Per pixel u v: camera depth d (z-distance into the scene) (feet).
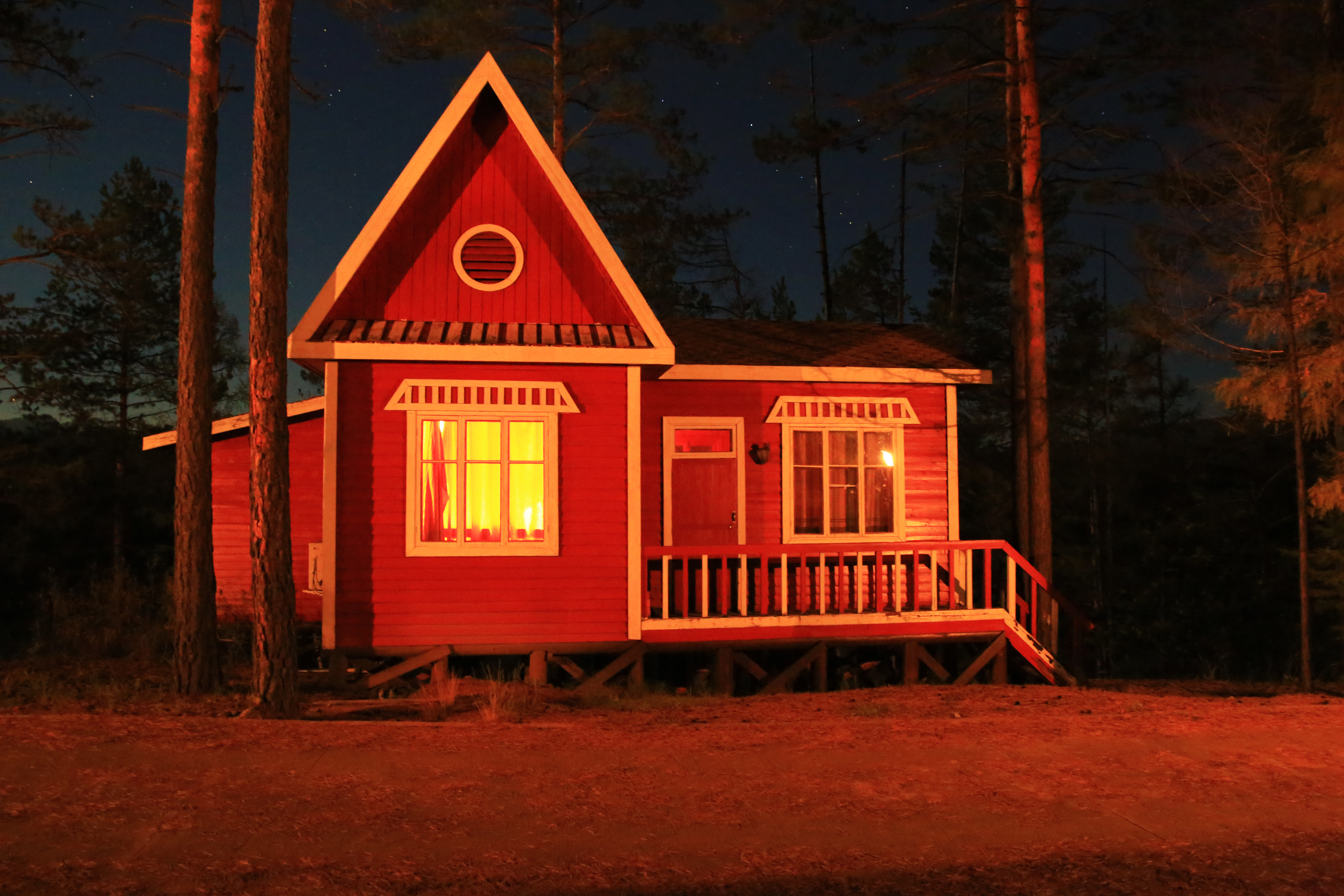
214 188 37.78
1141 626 82.23
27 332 78.64
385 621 39.37
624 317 42.47
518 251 42.09
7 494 81.61
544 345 39.81
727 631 42.55
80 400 91.86
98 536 93.09
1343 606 51.47
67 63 56.85
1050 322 88.89
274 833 17.51
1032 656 45.88
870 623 44.32
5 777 20.44
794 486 49.39
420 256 41.65
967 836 17.89
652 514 48.52
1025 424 61.62
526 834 17.63
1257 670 71.67
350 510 39.42
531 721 30.71
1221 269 46.62
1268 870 16.49
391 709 33.76
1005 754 23.59
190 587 36.24
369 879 15.52
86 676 41.06
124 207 96.84
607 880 15.69
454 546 39.93
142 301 95.40
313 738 24.38
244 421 57.77
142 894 14.85
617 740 24.76
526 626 40.32
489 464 40.63
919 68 57.21
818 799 19.89
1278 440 78.59
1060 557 97.71
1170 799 20.16
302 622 54.39
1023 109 53.11
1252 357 47.96
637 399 41.37
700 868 16.24
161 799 19.22
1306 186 45.70
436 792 20.01
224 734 24.57
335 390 39.45
